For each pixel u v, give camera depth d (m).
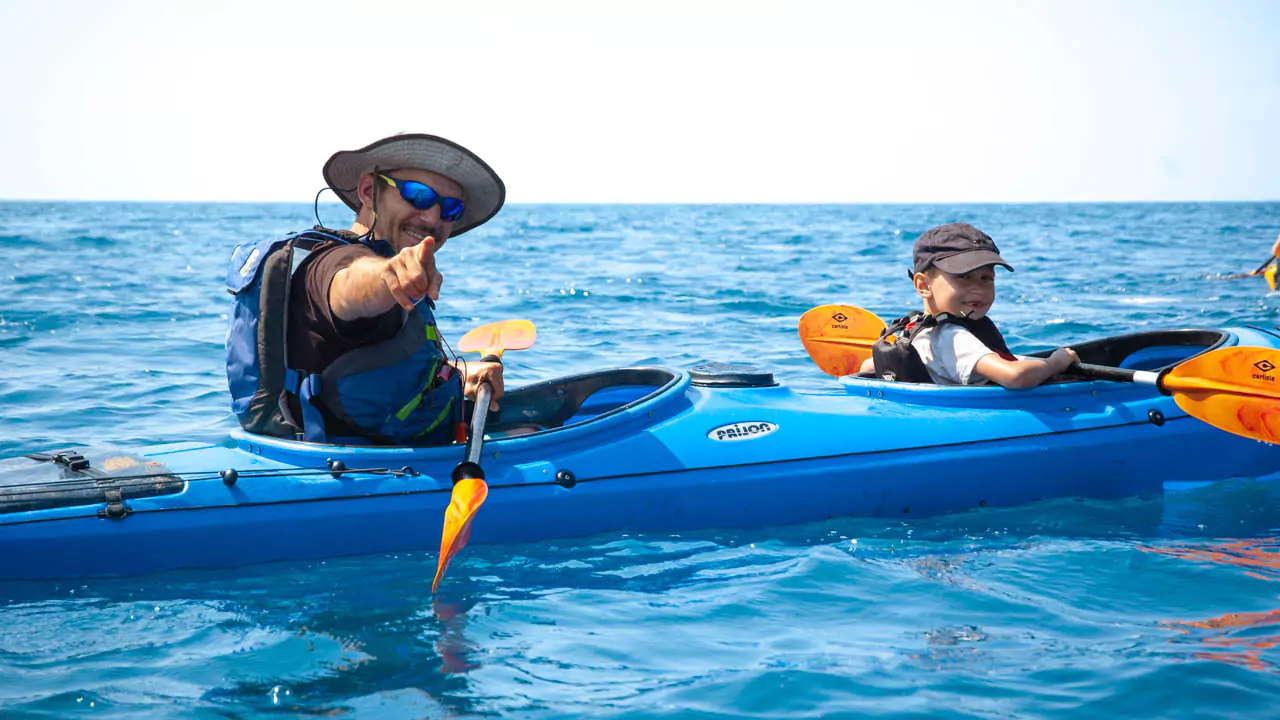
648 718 2.18
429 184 3.08
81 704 2.23
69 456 3.21
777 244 26.84
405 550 3.24
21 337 8.21
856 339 5.00
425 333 3.21
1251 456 4.16
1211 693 2.25
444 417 3.37
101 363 7.11
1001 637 2.60
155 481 3.08
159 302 10.96
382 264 2.59
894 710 2.20
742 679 2.36
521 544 3.33
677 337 8.64
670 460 3.54
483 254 22.03
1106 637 2.58
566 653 2.52
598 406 4.12
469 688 2.32
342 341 3.02
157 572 3.02
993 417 3.87
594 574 3.09
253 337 3.12
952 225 3.95
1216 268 16.06
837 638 2.61
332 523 3.15
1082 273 15.07
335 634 2.63
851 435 3.74
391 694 2.29
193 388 6.31
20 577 2.89
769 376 4.02
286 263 3.01
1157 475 3.99
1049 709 2.20
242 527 3.08
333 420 3.20
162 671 2.41
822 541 3.43
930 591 2.93
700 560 3.22
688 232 38.03
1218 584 2.96
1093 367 3.91
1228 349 3.70
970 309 3.98
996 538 3.45
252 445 3.26
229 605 2.82
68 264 17.19
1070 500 3.88
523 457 3.41
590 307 10.96
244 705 2.24
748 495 3.56
